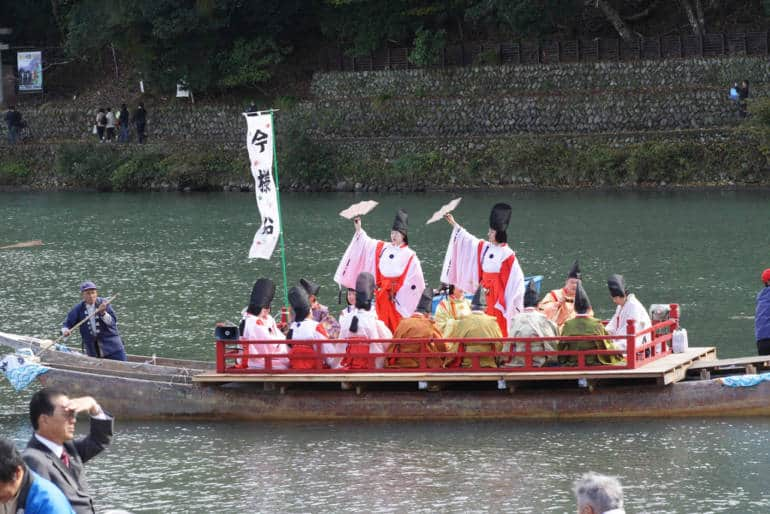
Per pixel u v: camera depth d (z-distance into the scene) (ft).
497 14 294.05
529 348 88.53
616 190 255.29
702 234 185.47
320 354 89.92
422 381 88.69
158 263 177.99
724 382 87.45
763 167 248.52
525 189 266.77
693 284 145.69
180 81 320.09
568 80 284.00
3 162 326.24
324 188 288.71
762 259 161.68
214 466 81.76
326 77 310.86
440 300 102.94
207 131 318.65
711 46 274.36
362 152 288.30
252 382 92.38
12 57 354.54
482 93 291.17
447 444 84.74
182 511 73.41
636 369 87.25
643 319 92.32
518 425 88.63
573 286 98.43
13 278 166.30
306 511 72.69
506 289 97.45
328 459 82.43
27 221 241.55
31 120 336.49
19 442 88.22
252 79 314.55
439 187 277.44
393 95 298.97
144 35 323.16
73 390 93.86
